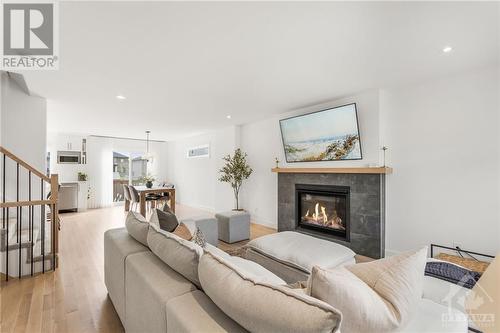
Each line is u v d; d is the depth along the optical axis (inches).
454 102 114.7
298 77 116.9
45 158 147.6
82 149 290.0
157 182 354.0
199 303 43.6
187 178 321.4
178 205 321.7
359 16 71.2
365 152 140.4
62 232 183.6
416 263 45.9
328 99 152.2
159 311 46.1
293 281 88.3
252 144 221.9
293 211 178.7
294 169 174.4
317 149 161.9
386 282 43.5
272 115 194.2
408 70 109.5
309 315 28.9
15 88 139.9
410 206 127.7
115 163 327.6
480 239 108.0
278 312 31.1
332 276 35.9
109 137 310.2
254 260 102.9
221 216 165.6
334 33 80.0
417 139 125.6
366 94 139.6
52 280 106.0
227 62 100.5
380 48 89.9
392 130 133.9
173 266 55.1
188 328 36.9
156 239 66.2
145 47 88.0
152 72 109.8
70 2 64.0
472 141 110.2
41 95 142.0
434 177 120.4
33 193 145.3
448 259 105.6
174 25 74.9
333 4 65.9
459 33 80.1
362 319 36.0
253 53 93.1
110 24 74.0
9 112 138.5
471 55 95.6
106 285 93.0
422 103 124.1
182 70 107.8
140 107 168.7
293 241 103.0
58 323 76.8
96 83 122.9
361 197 140.9
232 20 72.7
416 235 125.6
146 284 52.4
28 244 111.8
